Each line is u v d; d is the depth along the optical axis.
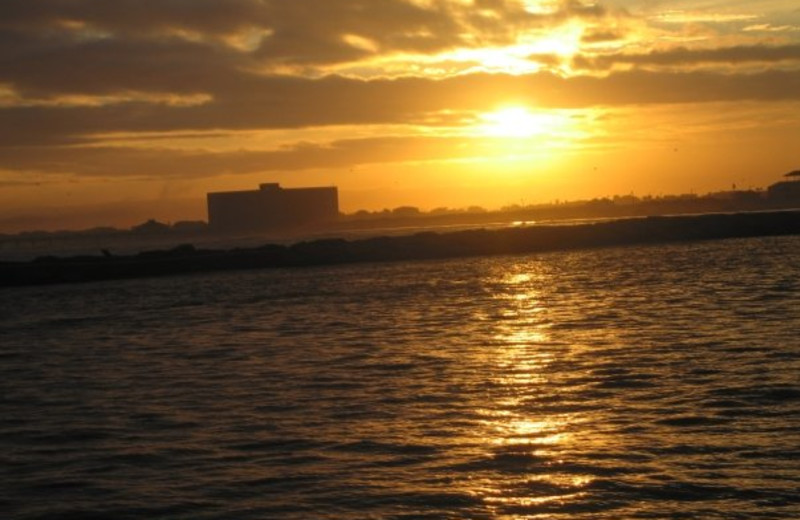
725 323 40.66
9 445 22.66
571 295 61.16
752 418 22.23
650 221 158.75
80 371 36.03
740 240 131.38
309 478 18.75
